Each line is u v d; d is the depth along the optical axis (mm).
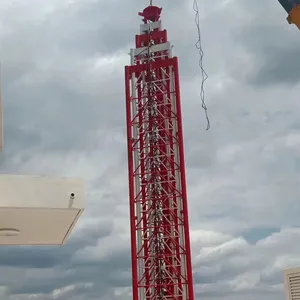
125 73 88812
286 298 82438
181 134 83438
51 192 18062
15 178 17828
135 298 77500
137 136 85250
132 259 79625
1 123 21484
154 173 82250
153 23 92062
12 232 20469
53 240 23438
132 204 82250
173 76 86562
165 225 79750
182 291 76375
